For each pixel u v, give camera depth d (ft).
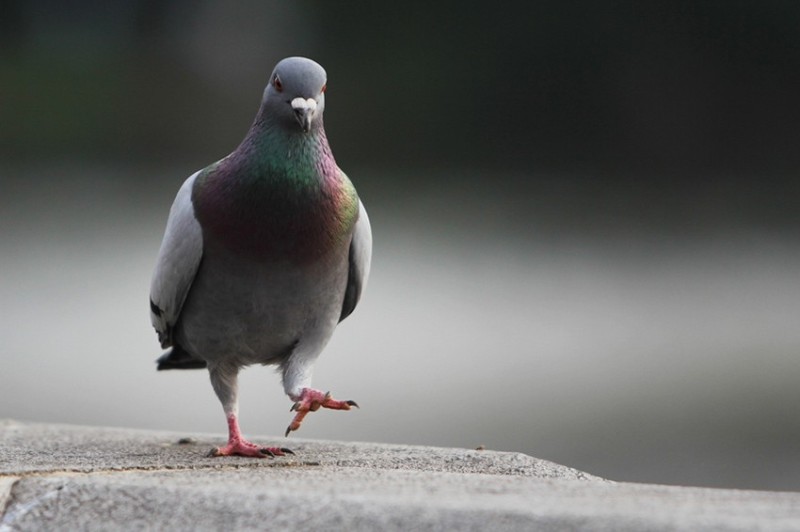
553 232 92.48
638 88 127.65
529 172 123.54
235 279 21.76
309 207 21.48
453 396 44.80
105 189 102.32
